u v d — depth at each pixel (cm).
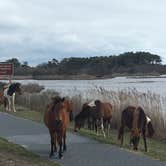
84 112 2097
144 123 1622
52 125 1381
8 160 1350
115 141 1814
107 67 10288
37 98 3372
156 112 2194
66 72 10594
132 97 2433
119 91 2633
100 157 1404
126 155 1448
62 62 10712
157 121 2166
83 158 1385
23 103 3531
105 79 10119
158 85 6303
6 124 2259
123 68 10312
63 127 1380
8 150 1512
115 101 2448
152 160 1377
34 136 1844
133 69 10319
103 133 2027
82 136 1886
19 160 1352
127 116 1662
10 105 3231
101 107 2077
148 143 1938
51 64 10756
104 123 2189
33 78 10231
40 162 1320
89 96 2800
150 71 10294
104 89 2789
